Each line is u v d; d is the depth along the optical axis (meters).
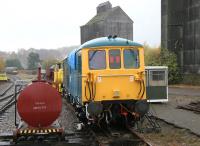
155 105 24.12
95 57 14.93
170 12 52.94
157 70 24.84
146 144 11.70
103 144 11.78
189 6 49.31
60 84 34.25
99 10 84.31
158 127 14.30
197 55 47.78
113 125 15.82
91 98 14.70
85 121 16.72
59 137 12.59
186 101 26.88
